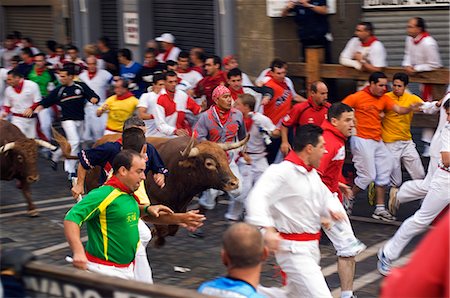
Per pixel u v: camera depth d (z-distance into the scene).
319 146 8.04
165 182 11.35
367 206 14.45
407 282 3.66
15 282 5.00
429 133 14.16
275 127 13.45
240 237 5.63
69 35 24.38
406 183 12.33
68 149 12.92
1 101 19.69
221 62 16.41
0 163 13.87
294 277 8.20
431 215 10.41
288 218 8.10
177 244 12.55
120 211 8.12
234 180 10.86
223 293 5.54
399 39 17.69
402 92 13.46
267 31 17.52
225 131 12.45
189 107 13.96
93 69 18.83
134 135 9.52
